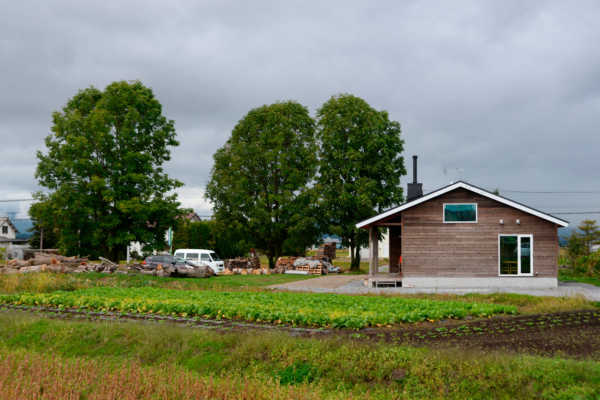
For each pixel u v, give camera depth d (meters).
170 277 34.03
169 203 40.22
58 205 37.19
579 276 36.25
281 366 10.66
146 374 9.80
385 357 10.38
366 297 21.70
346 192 43.69
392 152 45.53
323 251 51.53
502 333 13.34
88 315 17.56
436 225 28.28
